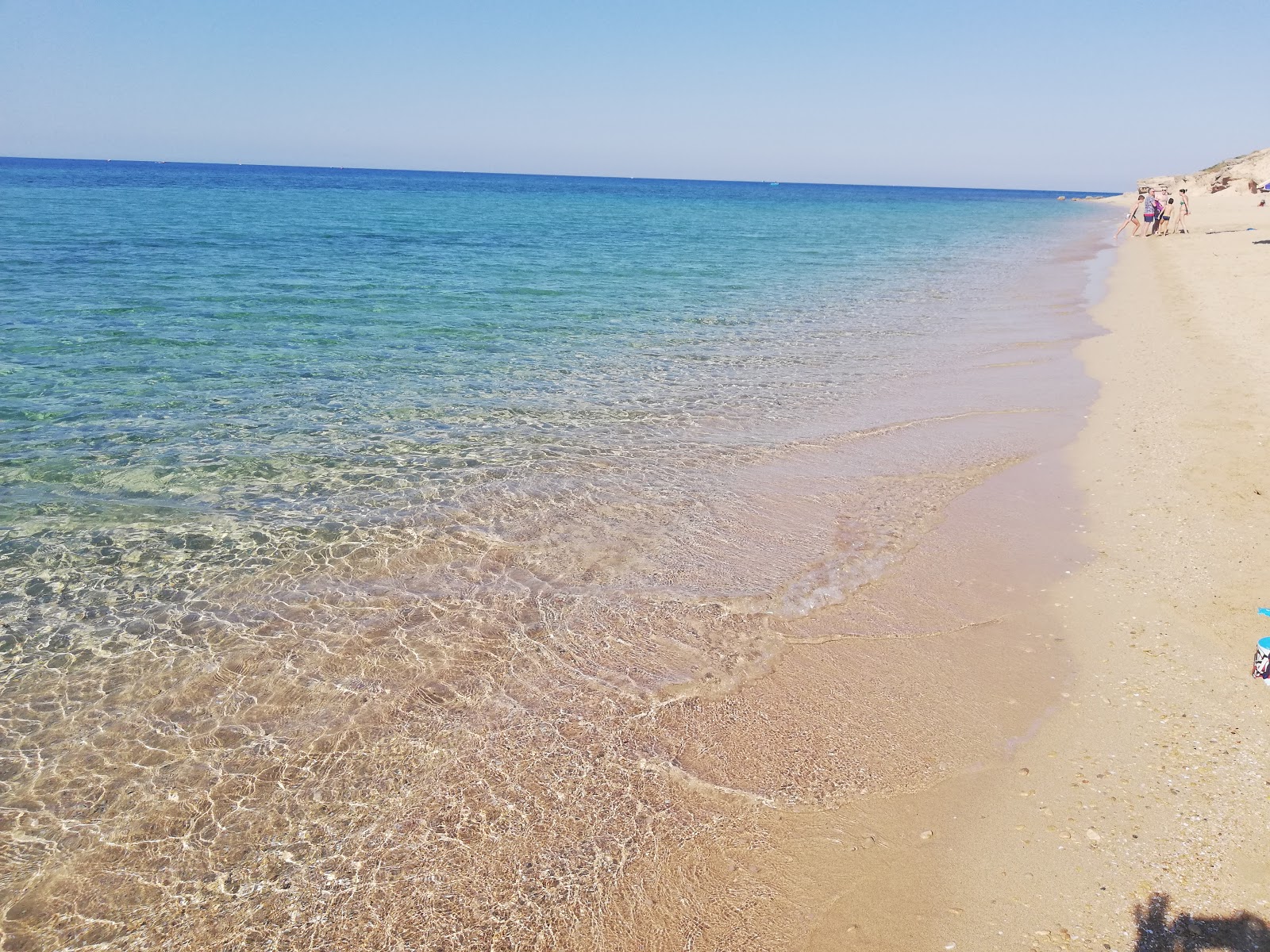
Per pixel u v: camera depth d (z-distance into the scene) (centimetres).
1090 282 2330
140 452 838
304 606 570
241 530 679
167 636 532
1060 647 544
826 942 328
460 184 15538
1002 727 464
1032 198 16875
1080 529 720
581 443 912
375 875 355
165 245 2753
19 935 325
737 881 356
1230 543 658
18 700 468
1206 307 1658
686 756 433
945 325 1661
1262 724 450
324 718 457
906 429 985
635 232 4244
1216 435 892
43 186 7081
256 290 1878
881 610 585
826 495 787
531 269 2467
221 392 1059
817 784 416
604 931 331
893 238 4247
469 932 328
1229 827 378
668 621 562
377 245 3077
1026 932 331
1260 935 321
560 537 682
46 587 586
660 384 1169
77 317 1489
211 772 416
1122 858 366
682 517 727
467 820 386
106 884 350
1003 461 884
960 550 680
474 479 797
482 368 1233
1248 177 6194
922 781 420
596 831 381
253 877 354
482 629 546
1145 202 3734
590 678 497
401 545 660
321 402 1030
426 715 460
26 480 760
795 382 1198
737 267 2670
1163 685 494
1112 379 1203
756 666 515
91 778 411
